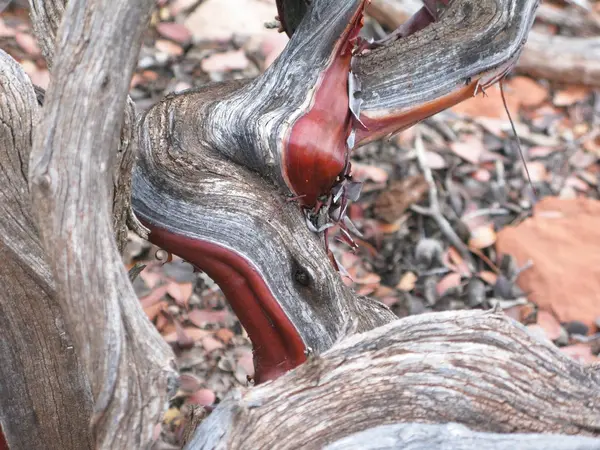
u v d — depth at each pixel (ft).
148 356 2.11
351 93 3.15
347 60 3.15
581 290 4.23
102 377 2.08
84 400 2.79
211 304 4.11
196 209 3.14
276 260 3.12
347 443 2.29
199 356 3.97
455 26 3.23
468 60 3.21
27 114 2.68
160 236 3.16
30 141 2.66
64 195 2.03
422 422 2.36
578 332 4.18
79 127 2.03
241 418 2.26
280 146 3.04
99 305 2.06
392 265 4.29
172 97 3.25
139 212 3.16
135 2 2.01
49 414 2.79
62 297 2.08
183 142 3.18
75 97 2.03
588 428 2.48
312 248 3.15
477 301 4.22
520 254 4.33
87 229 2.05
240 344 4.01
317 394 2.33
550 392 2.45
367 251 4.32
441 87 3.22
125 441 2.12
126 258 4.13
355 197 3.20
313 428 2.30
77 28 2.02
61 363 2.72
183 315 4.06
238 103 3.17
